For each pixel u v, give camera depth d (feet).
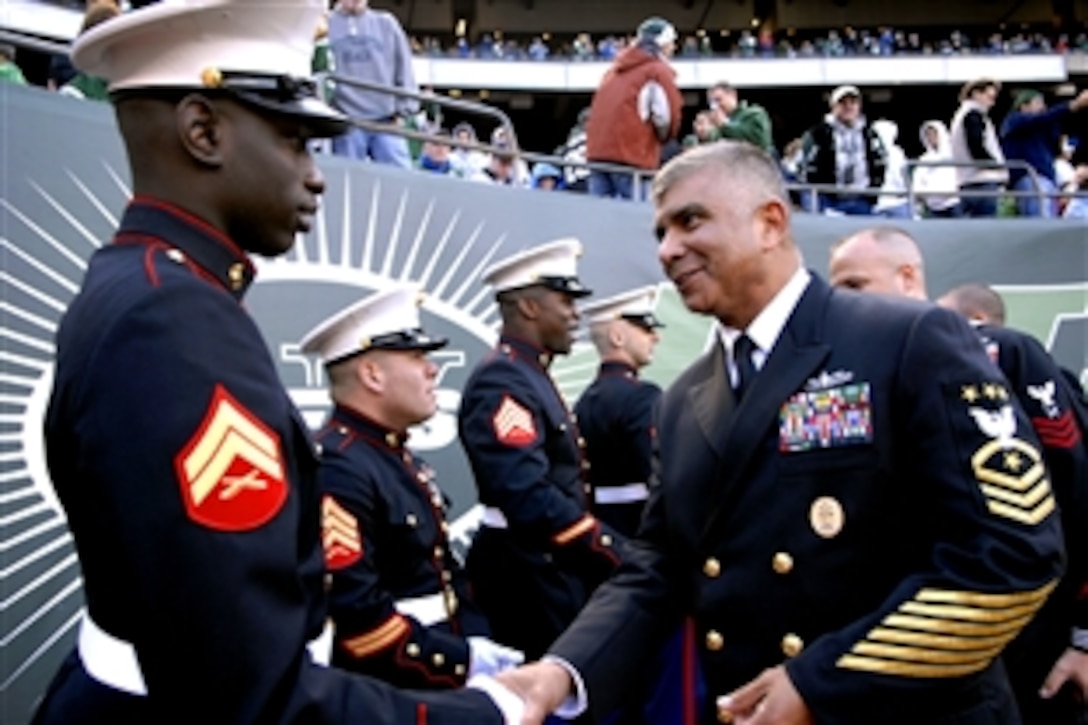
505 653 8.59
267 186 4.03
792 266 5.60
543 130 84.48
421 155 23.97
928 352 4.95
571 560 10.36
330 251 13.62
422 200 14.44
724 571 5.37
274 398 3.71
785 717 4.62
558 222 15.61
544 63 72.38
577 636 5.74
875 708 4.59
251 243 4.17
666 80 19.31
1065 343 18.93
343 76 16.55
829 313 5.42
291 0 4.00
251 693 3.27
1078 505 7.28
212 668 3.24
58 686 4.01
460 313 14.56
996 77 74.23
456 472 14.26
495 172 24.47
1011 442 4.79
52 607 10.86
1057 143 37.35
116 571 3.37
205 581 3.26
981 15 88.38
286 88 3.98
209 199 4.00
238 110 3.96
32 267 11.16
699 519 5.54
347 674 3.77
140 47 3.91
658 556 6.09
